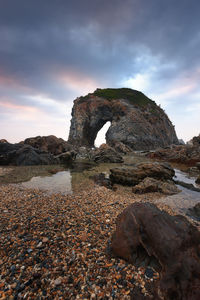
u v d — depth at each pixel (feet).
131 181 49.42
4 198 34.09
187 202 36.65
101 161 107.24
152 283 13.02
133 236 15.61
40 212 27.07
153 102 415.64
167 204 35.14
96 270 14.76
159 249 13.21
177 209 32.71
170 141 368.48
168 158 126.11
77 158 131.54
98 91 386.32
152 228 14.53
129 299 12.02
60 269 15.01
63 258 16.40
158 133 329.72
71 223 23.29
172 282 11.17
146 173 52.34
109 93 369.71
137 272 14.16
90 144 355.56
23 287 13.24
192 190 46.34
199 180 55.01
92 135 355.56
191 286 10.48
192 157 107.76
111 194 38.83
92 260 15.99
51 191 40.34
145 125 310.45
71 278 14.03
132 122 301.84
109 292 12.66
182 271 11.27
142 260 14.85
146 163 56.44
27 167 77.05
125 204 31.45
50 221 23.81
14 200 33.01
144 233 15.02
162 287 11.32
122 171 51.96
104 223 23.39
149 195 40.73
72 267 15.23
